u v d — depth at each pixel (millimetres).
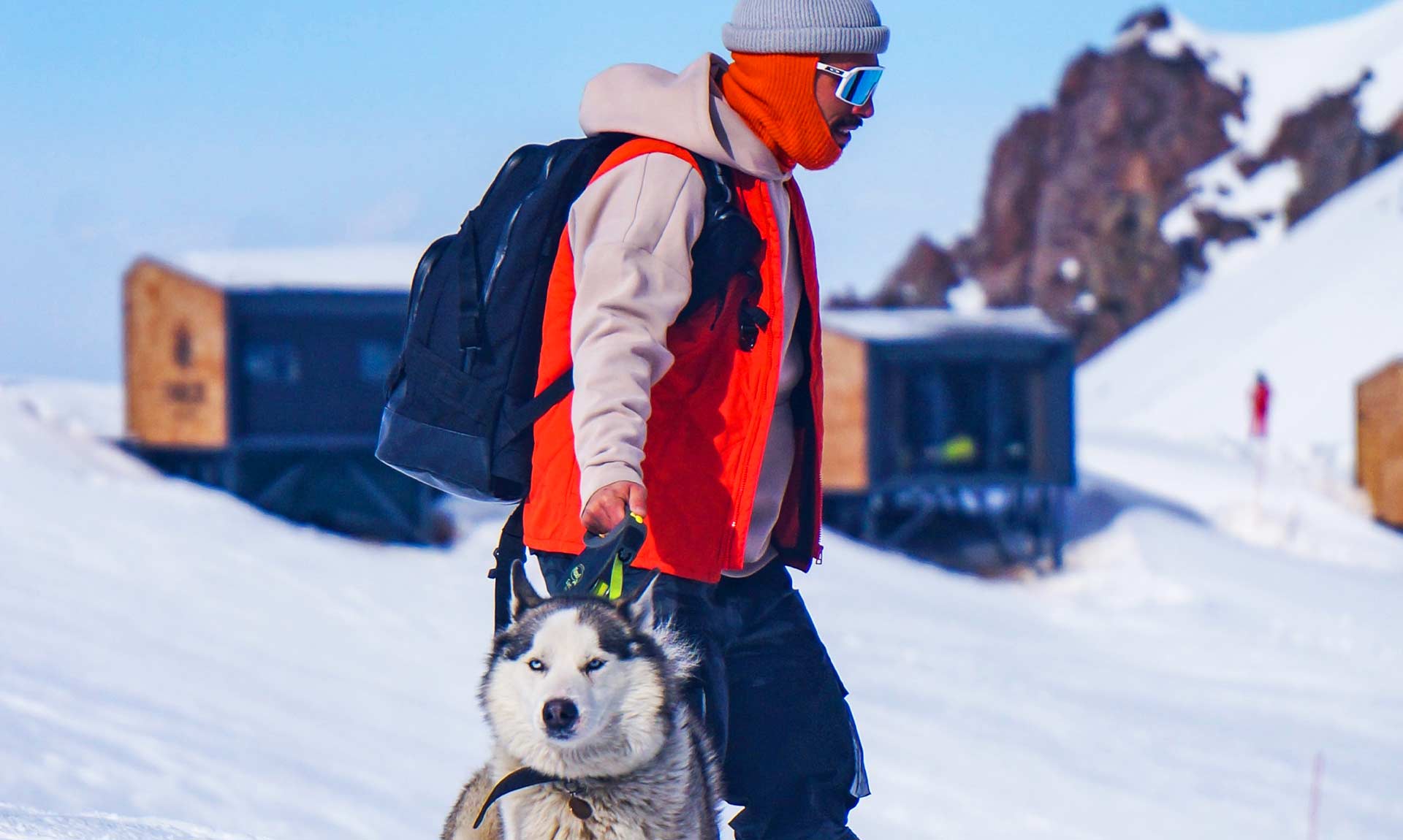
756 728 3266
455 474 3098
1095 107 119000
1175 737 17859
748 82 3189
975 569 34469
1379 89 120250
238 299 29016
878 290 120625
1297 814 14312
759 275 3111
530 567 10453
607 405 2854
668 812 2896
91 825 3244
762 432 3102
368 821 9500
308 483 29812
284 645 16625
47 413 29453
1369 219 92062
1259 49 129500
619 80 3193
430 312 3168
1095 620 29000
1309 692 22406
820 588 27031
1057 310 106062
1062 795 13875
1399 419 43781
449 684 16141
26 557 18656
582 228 3008
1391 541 41094
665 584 3098
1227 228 111562
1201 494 43188
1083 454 46906
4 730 9414
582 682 2754
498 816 3164
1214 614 30547
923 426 34875
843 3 3168
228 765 10148
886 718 16719
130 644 14648
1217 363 79875
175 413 29641
